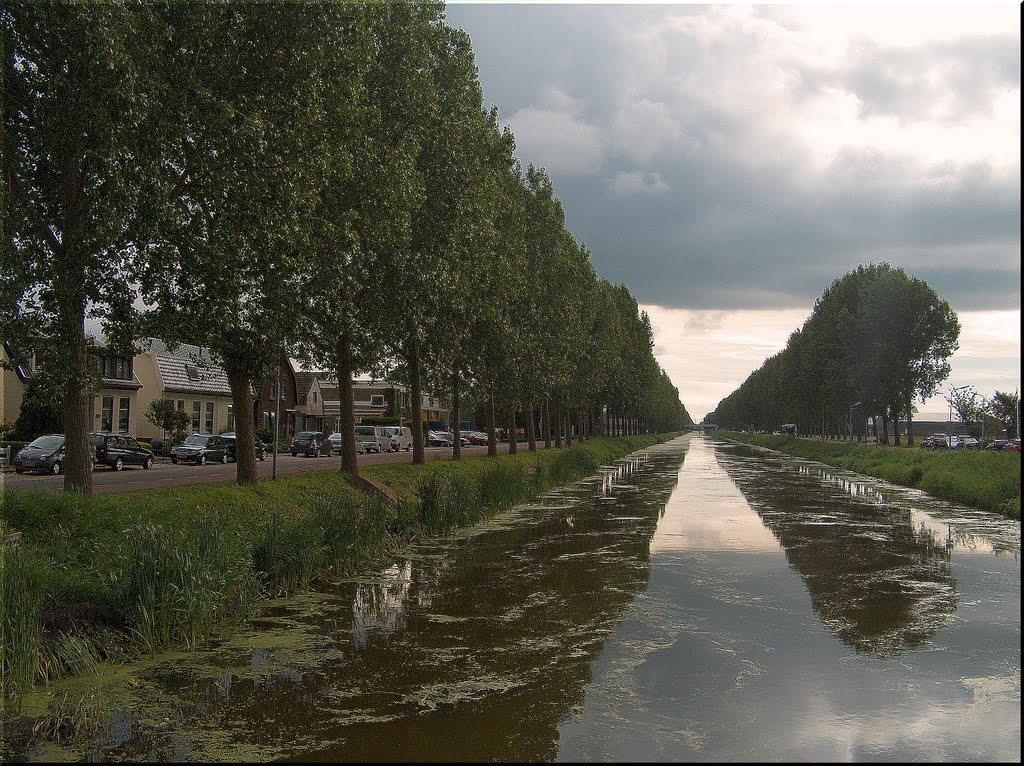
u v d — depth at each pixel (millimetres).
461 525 20672
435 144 23188
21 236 11406
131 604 9500
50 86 11438
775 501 27734
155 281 12742
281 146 13453
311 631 10367
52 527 10594
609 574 14305
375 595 12547
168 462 39625
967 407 72250
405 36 20953
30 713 7402
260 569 12562
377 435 55625
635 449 82500
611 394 74500
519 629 10523
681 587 13234
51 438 29109
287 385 65562
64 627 8844
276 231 13367
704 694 8125
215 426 54125
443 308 25781
